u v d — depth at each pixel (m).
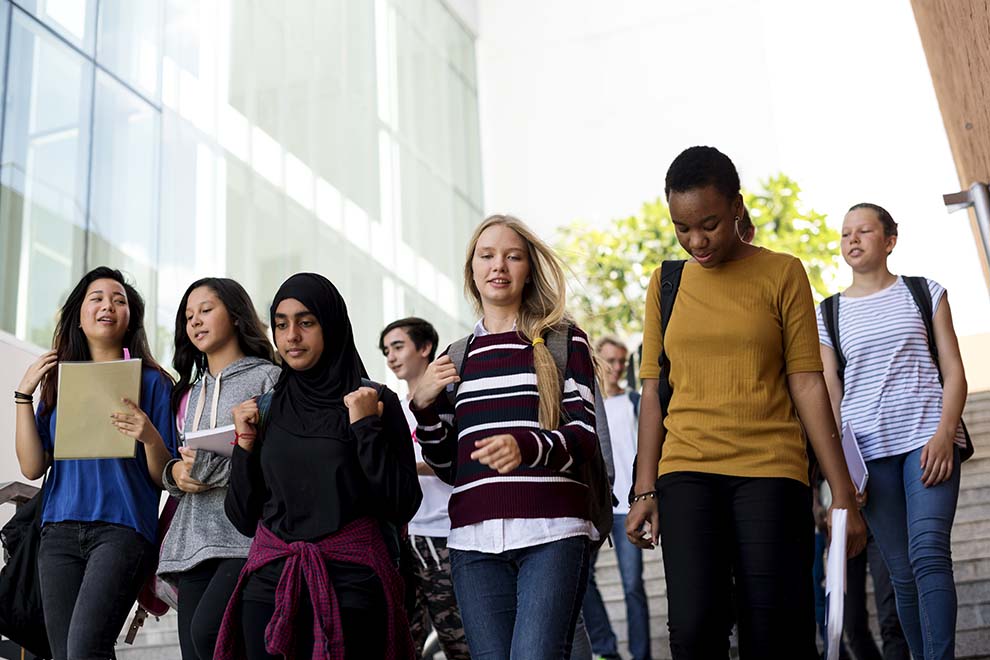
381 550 3.06
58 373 3.80
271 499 3.11
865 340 4.22
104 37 7.63
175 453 3.83
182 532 3.53
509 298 3.27
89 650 3.54
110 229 7.41
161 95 8.17
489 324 3.30
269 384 3.70
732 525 3.00
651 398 3.33
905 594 4.05
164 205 7.99
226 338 3.83
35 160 6.84
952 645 3.71
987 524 6.10
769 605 2.90
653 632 6.52
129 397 3.65
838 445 3.06
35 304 6.70
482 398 3.13
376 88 12.03
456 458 3.15
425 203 12.87
